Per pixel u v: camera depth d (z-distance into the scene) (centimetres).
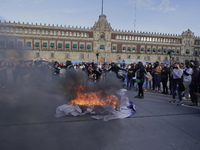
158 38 7125
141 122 438
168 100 745
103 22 6444
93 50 6412
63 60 6128
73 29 6197
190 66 805
